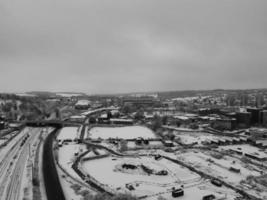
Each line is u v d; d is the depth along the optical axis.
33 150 152.00
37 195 87.44
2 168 117.44
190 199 90.44
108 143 180.50
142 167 125.06
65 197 86.56
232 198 91.94
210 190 99.00
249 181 110.12
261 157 148.62
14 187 95.19
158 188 99.62
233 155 154.12
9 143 170.50
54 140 183.12
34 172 110.75
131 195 84.38
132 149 164.25
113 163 132.38
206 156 149.25
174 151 159.38
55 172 112.25
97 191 93.06
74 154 147.12
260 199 92.00
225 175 117.75
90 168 123.31
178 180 109.00
